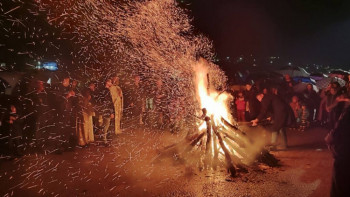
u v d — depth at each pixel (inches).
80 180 270.4
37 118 375.2
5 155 341.7
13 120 345.1
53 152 359.3
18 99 362.9
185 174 281.7
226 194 235.9
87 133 398.0
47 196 237.8
